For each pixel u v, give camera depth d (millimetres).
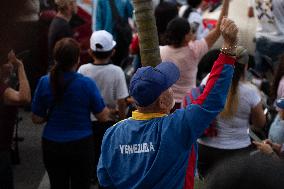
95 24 11641
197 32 10938
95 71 7793
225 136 6562
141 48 5086
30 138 10477
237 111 6469
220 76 3910
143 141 3963
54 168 6879
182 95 7852
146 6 4969
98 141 7844
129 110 7949
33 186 8844
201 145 6688
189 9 11031
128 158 4016
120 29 11523
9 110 3713
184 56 7805
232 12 13352
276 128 6297
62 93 6504
